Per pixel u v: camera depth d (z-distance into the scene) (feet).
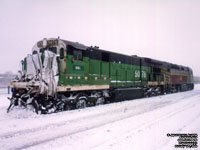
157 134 17.42
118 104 36.94
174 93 69.41
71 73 29.55
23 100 27.22
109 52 40.55
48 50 29.55
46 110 26.14
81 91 32.81
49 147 14.56
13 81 29.25
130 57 48.21
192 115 25.62
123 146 14.53
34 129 19.25
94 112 28.07
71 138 16.57
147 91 54.85
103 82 36.88
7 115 25.85
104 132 18.19
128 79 46.55
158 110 29.94
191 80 98.12
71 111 28.32
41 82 25.50
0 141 15.88
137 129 19.06
